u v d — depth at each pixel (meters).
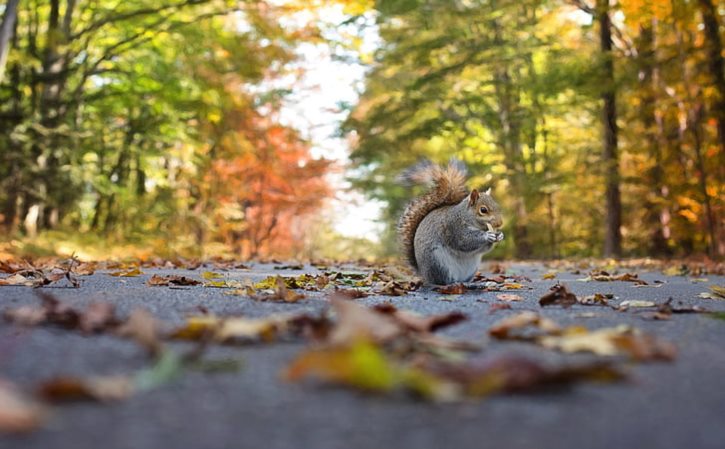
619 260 19.42
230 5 20.06
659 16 18.44
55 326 3.11
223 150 26.20
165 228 22.78
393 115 29.39
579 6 22.67
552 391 2.10
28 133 18.30
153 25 20.22
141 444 1.57
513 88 27.09
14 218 18.72
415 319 3.11
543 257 28.73
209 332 2.79
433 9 26.73
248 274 9.60
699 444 1.64
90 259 14.81
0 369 2.25
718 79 18.19
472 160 33.50
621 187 25.47
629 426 1.77
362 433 1.68
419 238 6.58
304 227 38.12
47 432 1.64
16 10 15.73
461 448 1.59
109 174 26.17
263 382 2.14
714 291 6.02
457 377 2.10
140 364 2.37
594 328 3.59
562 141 30.14
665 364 2.54
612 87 20.55
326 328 2.86
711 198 19.12
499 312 4.26
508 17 26.86
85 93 24.88
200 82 21.56
